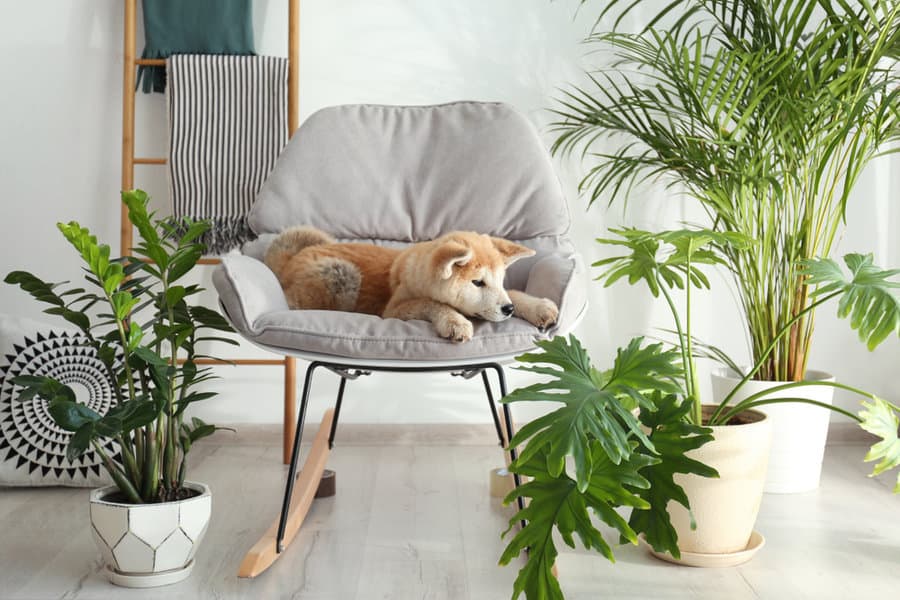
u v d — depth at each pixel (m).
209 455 2.66
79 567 1.79
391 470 2.51
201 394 1.80
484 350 1.70
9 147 2.71
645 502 1.50
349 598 1.64
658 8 2.72
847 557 1.84
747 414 1.90
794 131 2.15
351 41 2.72
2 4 2.68
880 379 2.80
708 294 2.80
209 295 2.76
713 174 2.36
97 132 2.71
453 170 2.19
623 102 2.45
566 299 1.78
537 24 2.73
